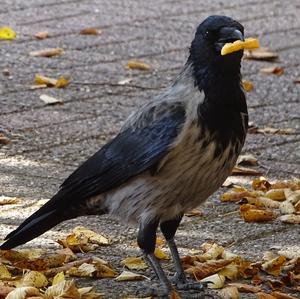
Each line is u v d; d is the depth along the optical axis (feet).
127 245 35.86
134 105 53.06
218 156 30.71
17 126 49.08
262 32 69.10
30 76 57.36
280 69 59.82
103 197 32.30
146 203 31.32
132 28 69.10
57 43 64.49
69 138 47.70
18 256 34.01
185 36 67.41
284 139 48.62
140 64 59.52
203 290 32.27
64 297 30.53
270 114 52.44
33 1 76.07
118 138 31.76
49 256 33.99
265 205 39.99
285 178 43.42
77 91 55.21
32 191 40.93
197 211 39.01
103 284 32.30
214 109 30.45
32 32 66.80
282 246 35.88
